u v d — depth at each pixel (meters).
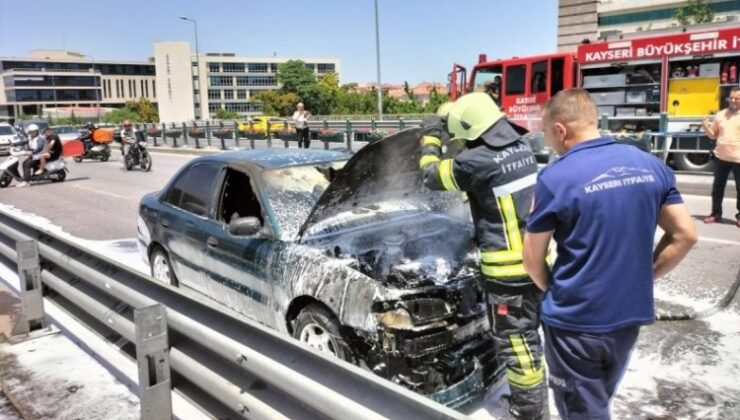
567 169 2.28
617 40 13.91
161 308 3.09
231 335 2.68
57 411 3.73
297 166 4.88
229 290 4.61
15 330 4.89
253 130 24.44
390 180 4.07
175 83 146.50
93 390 3.98
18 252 4.84
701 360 4.24
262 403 2.56
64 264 4.44
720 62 12.69
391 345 3.32
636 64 13.76
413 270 3.75
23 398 3.89
